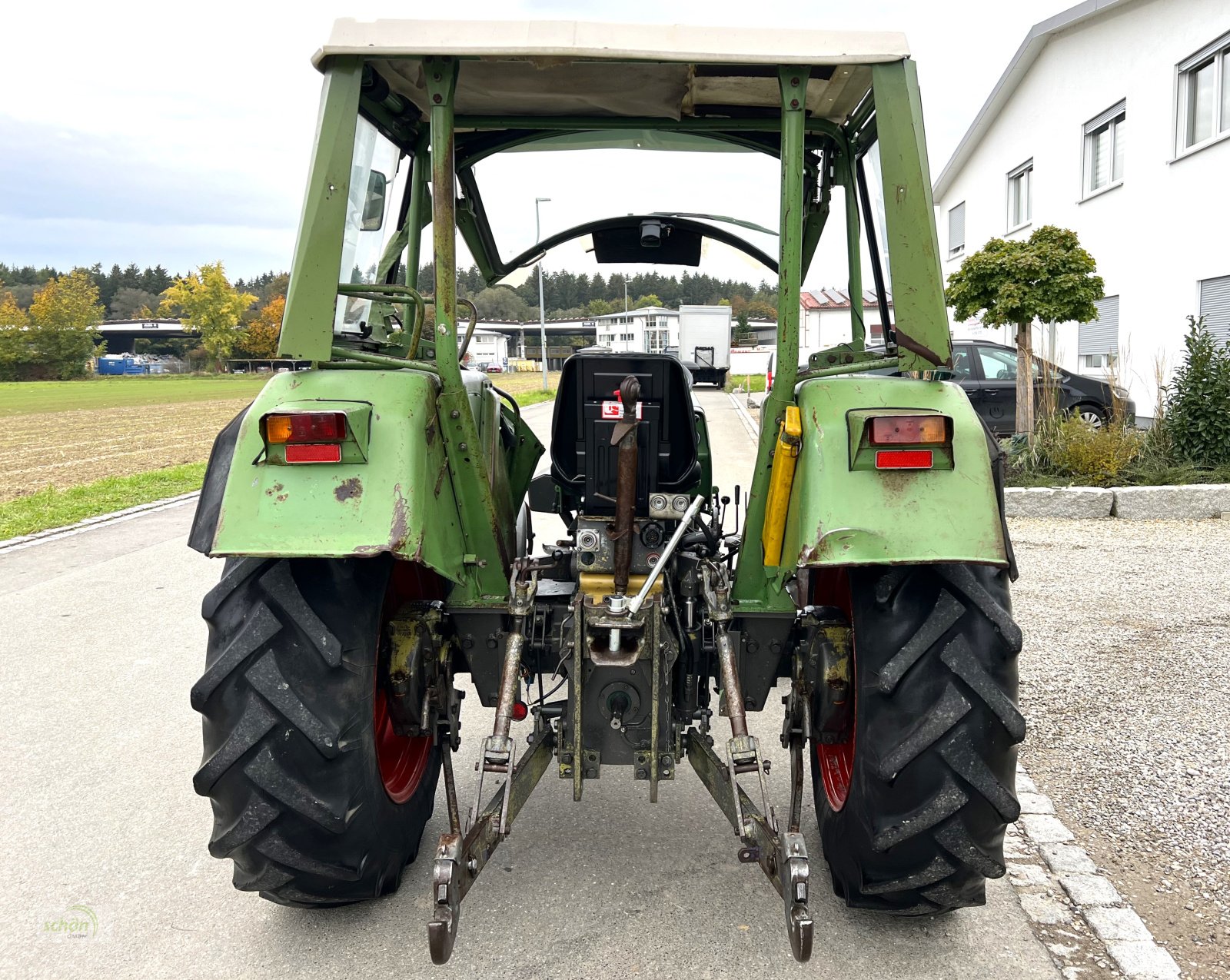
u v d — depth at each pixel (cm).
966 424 235
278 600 236
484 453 296
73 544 890
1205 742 393
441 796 358
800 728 272
